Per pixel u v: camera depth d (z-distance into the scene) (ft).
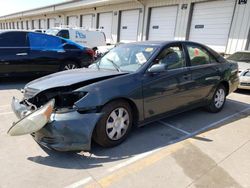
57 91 9.68
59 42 24.35
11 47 21.25
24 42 22.06
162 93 11.78
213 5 36.63
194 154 10.18
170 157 9.86
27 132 8.71
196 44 14.60
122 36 55.93
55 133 8.79
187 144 11.10
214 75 15.05
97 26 63.77
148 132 12.28
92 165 9.06
